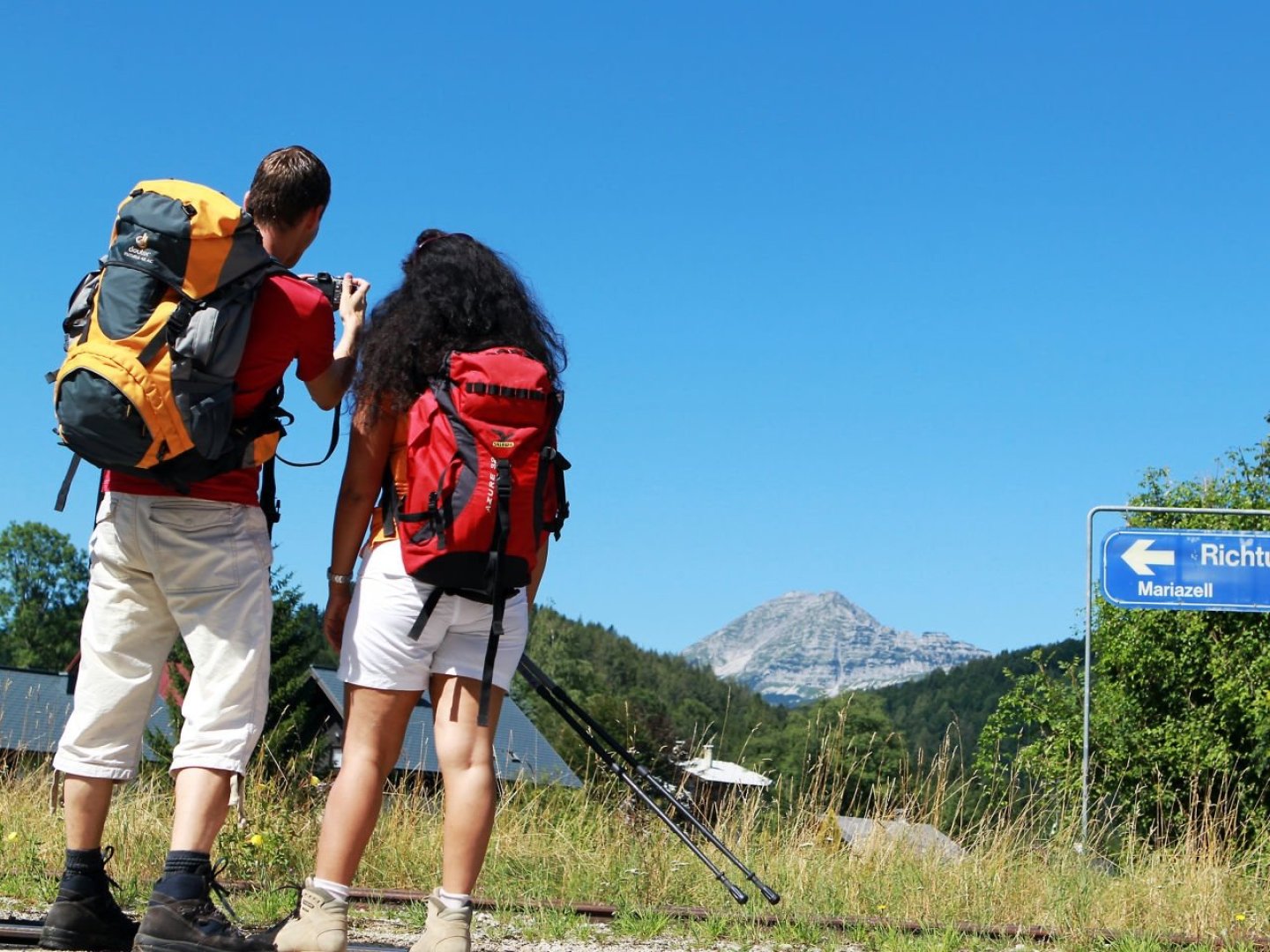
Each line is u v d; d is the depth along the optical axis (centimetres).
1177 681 2473
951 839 737
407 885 625
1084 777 1033
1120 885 667
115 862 594
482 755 358
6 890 517
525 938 511
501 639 363
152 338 340
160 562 368
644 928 537
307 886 354
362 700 355
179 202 348
